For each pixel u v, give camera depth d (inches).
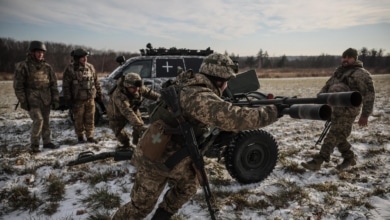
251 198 132.2
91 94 221.9
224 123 69.1
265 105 79.7
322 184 145.0
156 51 296.2
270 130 272.1
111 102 173.0
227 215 118.9
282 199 131.3
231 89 192.2
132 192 88.1
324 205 126.1
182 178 87.0
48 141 210.1
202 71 77.8
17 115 358.3
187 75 79.7
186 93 74.4
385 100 494.3
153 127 80.4
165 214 91.7
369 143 220.2
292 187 141.3
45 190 139.9
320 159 156.3
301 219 116.0
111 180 151.5
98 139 235.9
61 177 154.5
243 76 198.1
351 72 148.9
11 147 209.9
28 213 122.4
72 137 245.6
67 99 219.3
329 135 156.3
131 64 286.0
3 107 433.7
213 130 95.5
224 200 130.4
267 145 148.1
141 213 88.4
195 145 77.0
